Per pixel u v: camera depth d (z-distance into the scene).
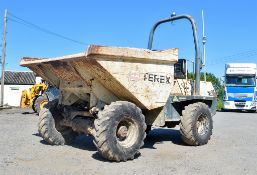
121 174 5.61
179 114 8.59
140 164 6.37
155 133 10.90
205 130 8.76
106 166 6.16
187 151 7.77
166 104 8.13
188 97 8.62
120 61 6.53
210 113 8.87
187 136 8.32
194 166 6.27
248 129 12.59
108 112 6.39
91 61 6.21
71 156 6.98
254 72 25.98
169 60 7.43
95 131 6.35
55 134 8.16
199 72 9.23
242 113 24.14
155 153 7.48
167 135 10.42
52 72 7.68
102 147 6.28
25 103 22.23
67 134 8.34
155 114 7.74
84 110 7.77
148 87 7.10
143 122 6.88
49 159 6.67
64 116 8.07
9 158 6.72
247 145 8.73
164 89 7.43
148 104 7.13
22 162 6.39
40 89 21.88
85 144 8.45
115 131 6.42
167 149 8.01
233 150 7.97
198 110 8.49
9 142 8.65
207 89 9.94
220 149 8.09
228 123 15.13
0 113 20.81
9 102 45.56
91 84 6.84
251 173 5.84
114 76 6.43
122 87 6.66
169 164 6.41
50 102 8.36
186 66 8.96
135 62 6.82
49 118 8.12
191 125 8.30
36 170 5.80
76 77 7.17
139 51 6.79
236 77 26.27
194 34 9.17
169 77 7.54
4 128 11.86
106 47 6.20
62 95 7.99
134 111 6.73
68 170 5.82
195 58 9.24
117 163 6.42
